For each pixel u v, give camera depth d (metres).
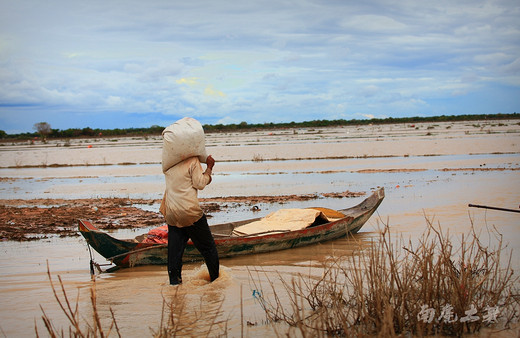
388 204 13.71
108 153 42.38
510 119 108.75
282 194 17.08
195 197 6.88
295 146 40.12
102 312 5.88
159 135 95.12
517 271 6.59
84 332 5.20
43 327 5.42
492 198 13.67
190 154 6.77
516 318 5.02
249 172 24.78
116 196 18.55
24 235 11.34
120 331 5.21
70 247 10.02
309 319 5.28
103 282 7.38
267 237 8.89
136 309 5.95
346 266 7.46
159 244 8.26
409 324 4.71
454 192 15.23
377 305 4.76
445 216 11.41
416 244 8.72
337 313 4.94
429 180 18.75
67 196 19.09
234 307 5.88
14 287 7.13
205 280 7.38
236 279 7.23
